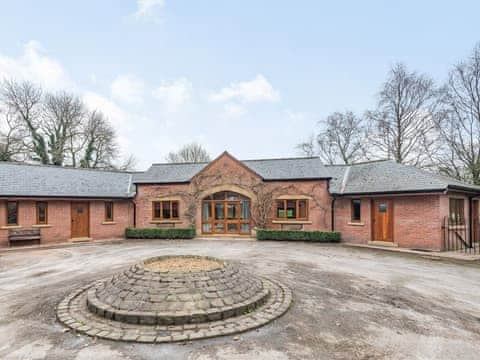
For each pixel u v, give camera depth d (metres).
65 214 16.58
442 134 22.84
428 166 24.33
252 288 6.16
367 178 16.47
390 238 14.55
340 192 16.33
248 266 9.66
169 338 4.35
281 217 17.42
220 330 4.62
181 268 6.31
